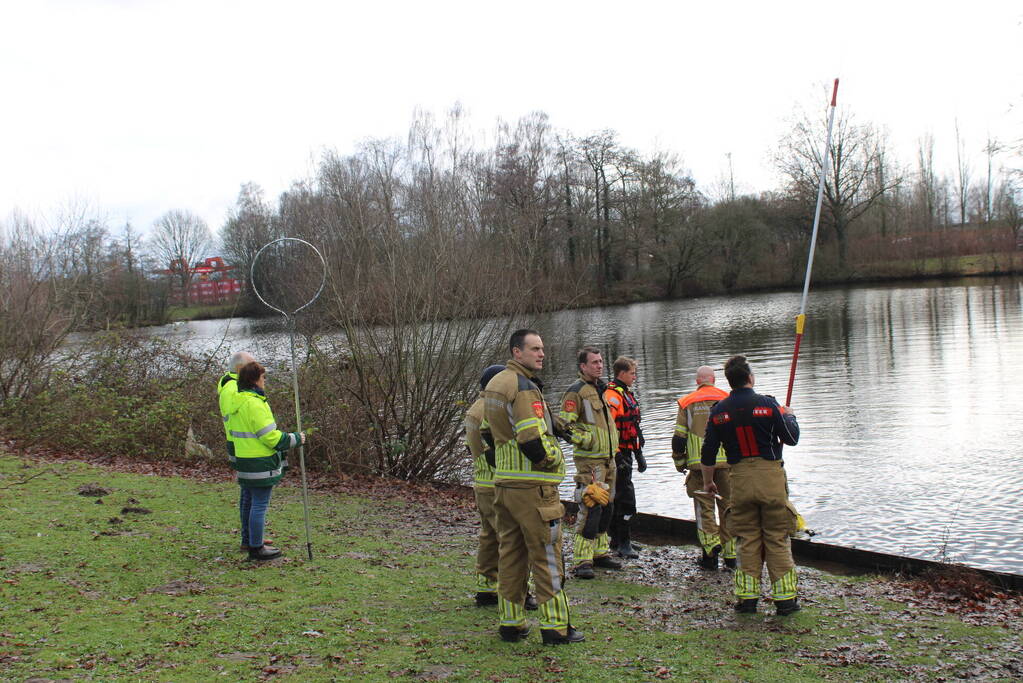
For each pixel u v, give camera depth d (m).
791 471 12.30
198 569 6.56
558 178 53.66
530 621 5.78
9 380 14.83
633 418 8.08
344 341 12.88
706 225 64.31
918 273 61.19
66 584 5.89
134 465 11.86
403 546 8.02
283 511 9.42
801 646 5.36
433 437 12.64
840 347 28.80
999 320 33.66
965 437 13.88
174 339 16.55
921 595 6.67
